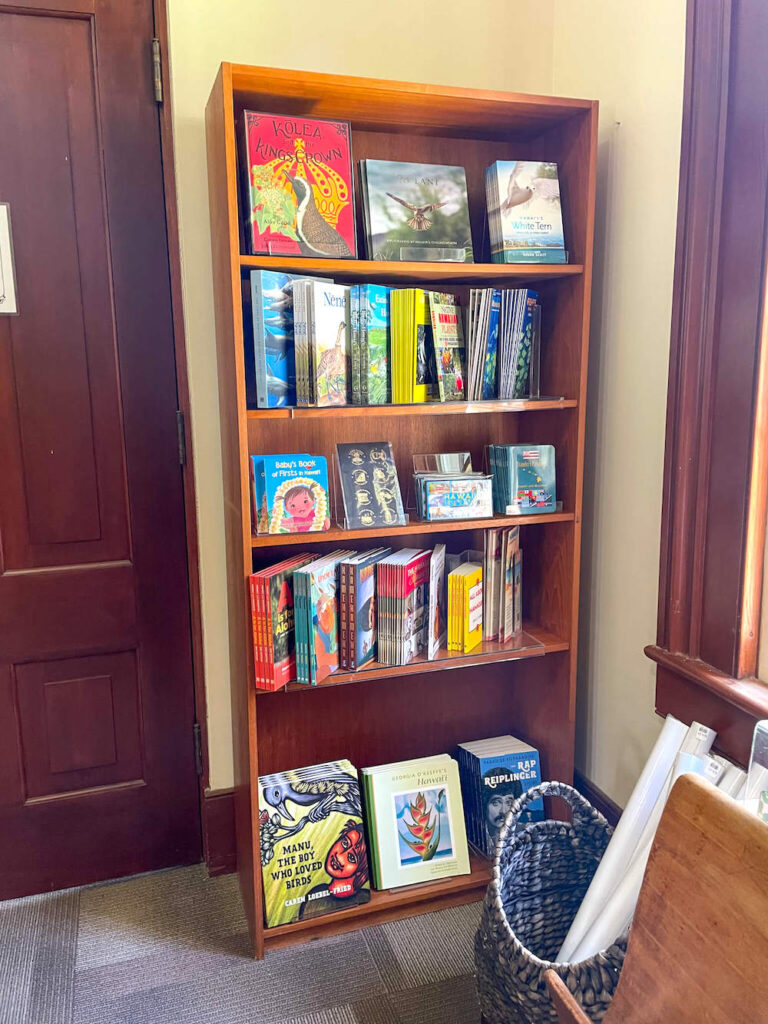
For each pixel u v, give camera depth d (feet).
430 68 6.49
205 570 6.61
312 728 6.94
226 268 5.48
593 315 6.57
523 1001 4.44
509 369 6.24
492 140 6.58
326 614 5.73
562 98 5.68
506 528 6.40
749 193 4.83
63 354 6.10
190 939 6.17
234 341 5.27
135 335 6.23
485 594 6.42
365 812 6.59
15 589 6.24
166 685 6.75
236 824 6.84
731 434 5.12
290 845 6.09
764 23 4.64
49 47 5.72
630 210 6.01
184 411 6.40
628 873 5.09
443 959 5.95
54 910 6.50
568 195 6.17
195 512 6.51
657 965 3.25
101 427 6.28
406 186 5.87
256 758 5.84
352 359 5.79
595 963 4.42
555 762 6.85
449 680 7.30
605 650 6.73
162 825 6.96
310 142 5.51
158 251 6.18
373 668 5.95
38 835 6.62
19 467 6.15
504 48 6.66
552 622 6.75
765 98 4.67
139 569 6.53
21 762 6.49
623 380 6.24
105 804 6.75
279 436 6.40
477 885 6.55
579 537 6.33
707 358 5.23
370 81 5.26
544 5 6.70
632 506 6.24
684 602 5.61
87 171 5.93
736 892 3.03
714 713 5.35
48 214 5.90
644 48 5.71
